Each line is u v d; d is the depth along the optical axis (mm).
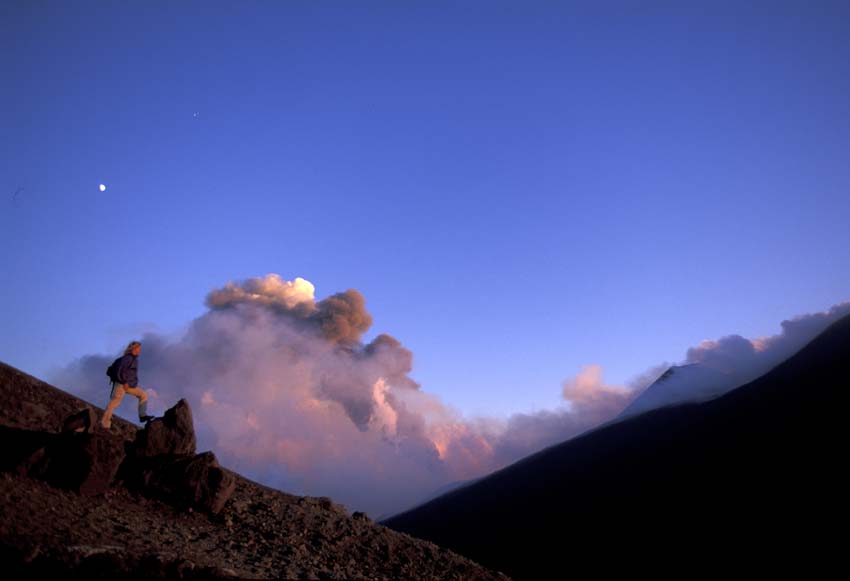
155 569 10320
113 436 14781
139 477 15055
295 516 17297
